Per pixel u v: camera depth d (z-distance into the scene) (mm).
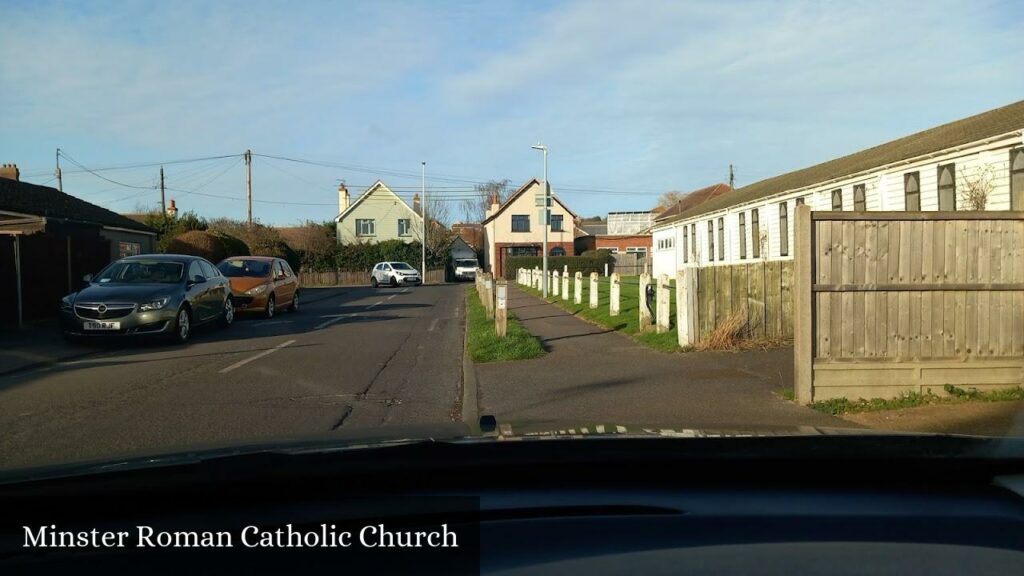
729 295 11633
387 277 45062
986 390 7484
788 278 11656
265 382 9398
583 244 68250
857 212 7379
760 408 7312
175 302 13047
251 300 18359
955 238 7488
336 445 3111
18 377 9773
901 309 7477
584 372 9711
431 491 2822
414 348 12844
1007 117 18031
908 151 20438
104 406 7883
